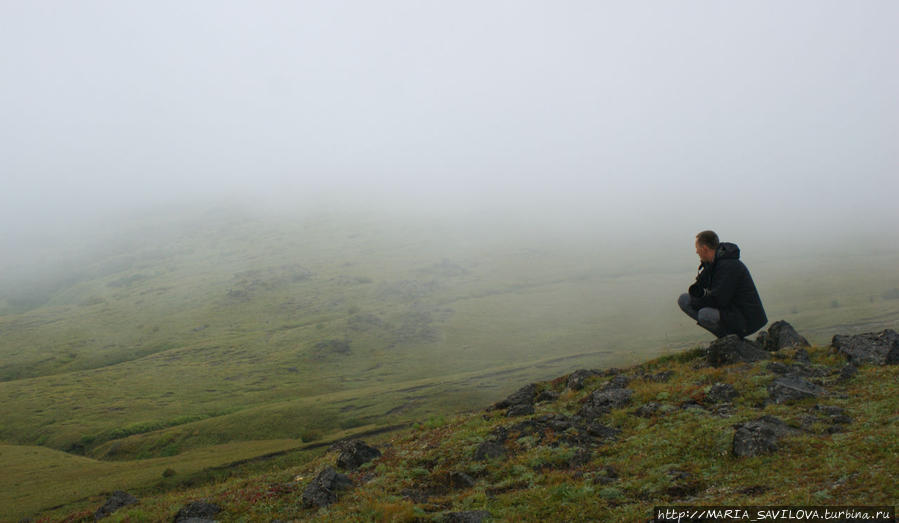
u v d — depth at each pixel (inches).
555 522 421.7
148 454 6043.3
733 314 646.5
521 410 754.2
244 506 648.4
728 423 533.0
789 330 776.3
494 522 438.9
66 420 7450.8
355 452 741.9
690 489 434.3
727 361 689.0
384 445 823.1
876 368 600.7
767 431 477.4
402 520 475.8
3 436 7037.4
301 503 612.7
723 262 634.2
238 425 6540.4
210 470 4544.8
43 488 4387.3
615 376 792.3
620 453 540.7
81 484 4387.3
